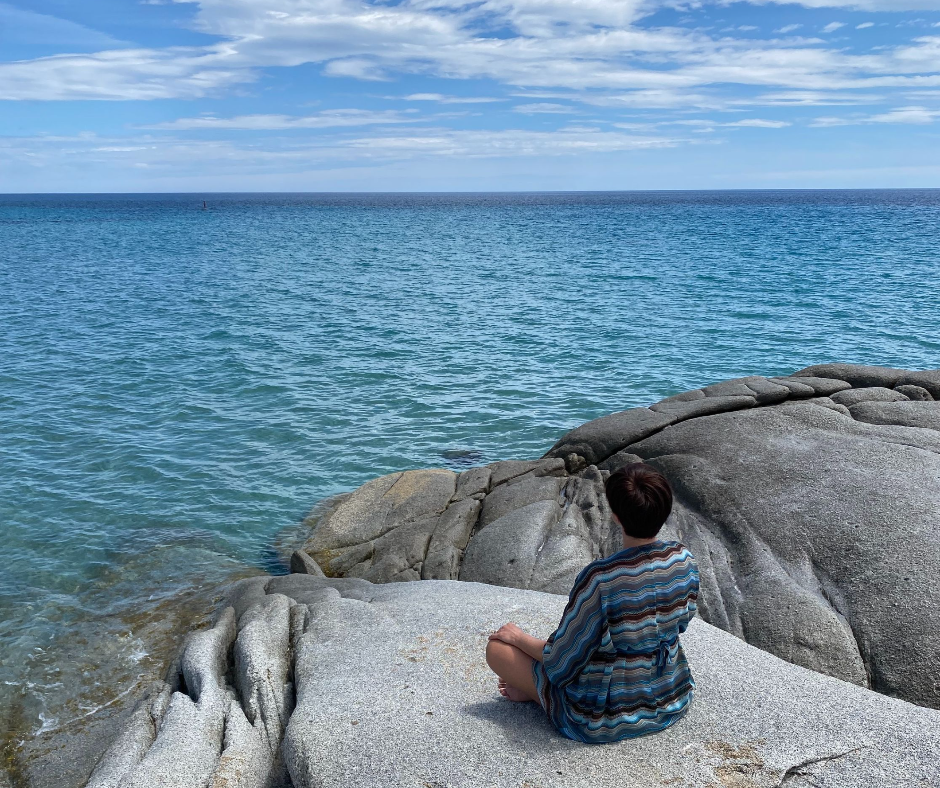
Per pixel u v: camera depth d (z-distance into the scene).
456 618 5.91
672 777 3.79
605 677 3.96
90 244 65.25
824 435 8.90
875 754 3.91
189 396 17.66
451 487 10.41
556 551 8.12
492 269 44.78
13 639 7.95
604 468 9.72
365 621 6.17
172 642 7.89
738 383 10.92
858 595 6.37
